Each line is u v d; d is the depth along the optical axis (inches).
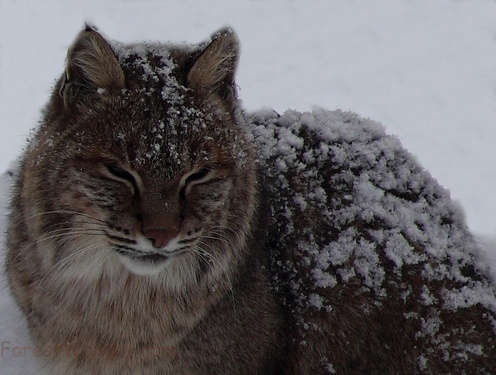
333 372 324.2
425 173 351.9
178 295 299.4
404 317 319.3
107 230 270.7
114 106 270.8
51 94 299.6
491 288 333.7
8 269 319.6
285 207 328.8
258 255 315.3
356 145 344.8
